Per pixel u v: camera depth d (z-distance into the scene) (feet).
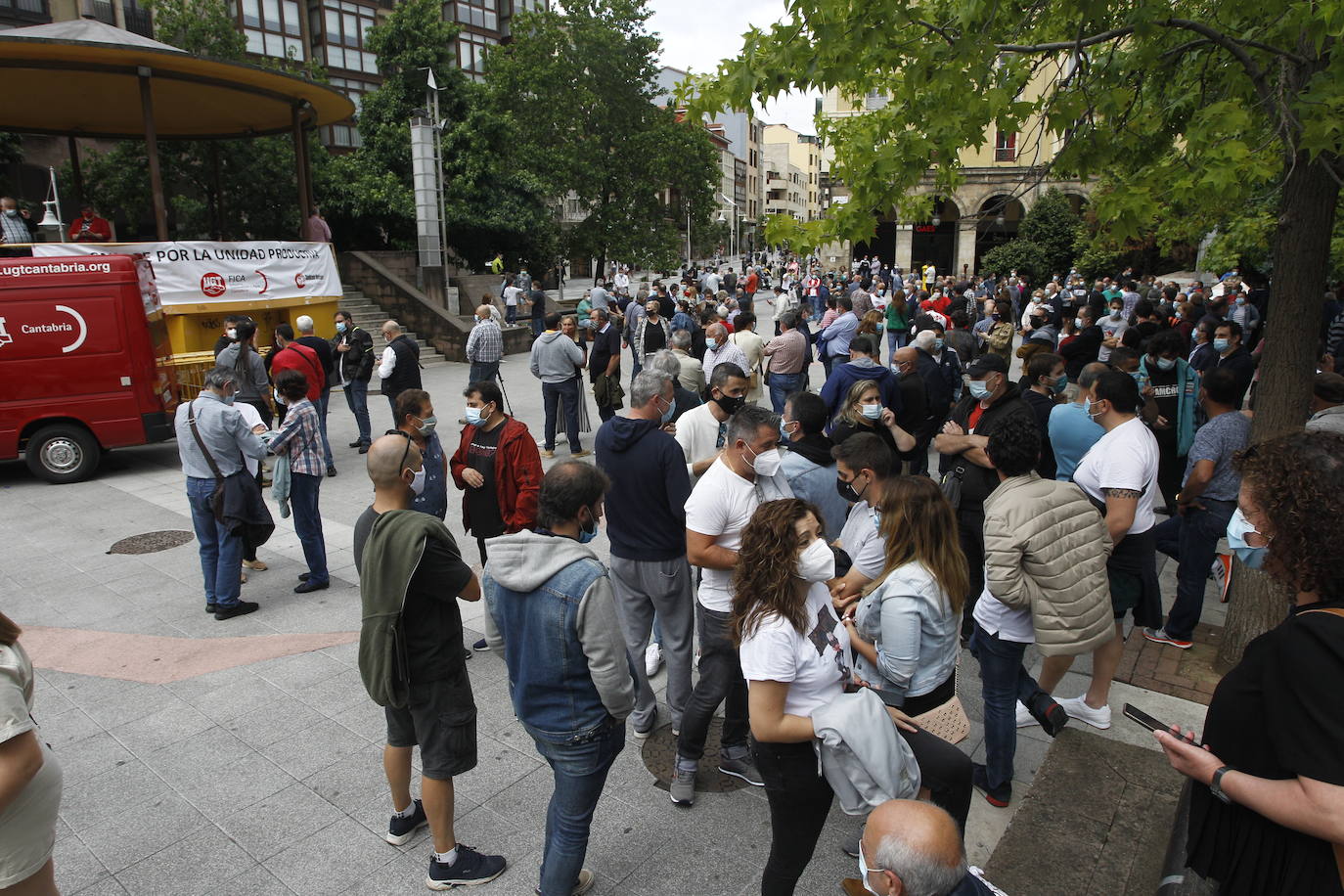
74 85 47.37
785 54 15.47
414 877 11.18
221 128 59.62
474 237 85.61
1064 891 10.44
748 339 33.81
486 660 17.46
